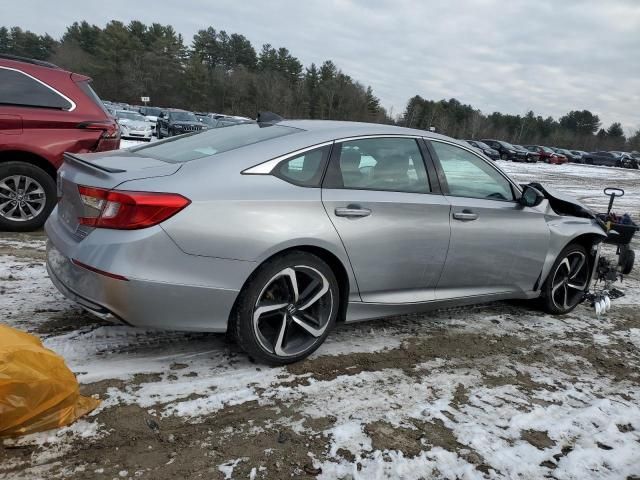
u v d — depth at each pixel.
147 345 3.30
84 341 3.26
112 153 3.46
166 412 2.64
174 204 2.70
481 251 3.94
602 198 16.92
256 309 3.00
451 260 3.79
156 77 75.44
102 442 2.37
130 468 2.24
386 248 3.41
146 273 2.66
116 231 2.69
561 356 3.84
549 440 2.73
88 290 2.73
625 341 4.27
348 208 3.22
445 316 4.41
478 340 3.96
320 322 3.29
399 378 3.23
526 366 3.60
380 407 2.88
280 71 87.81
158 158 3.22
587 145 104.00
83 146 5.72
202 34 87.69
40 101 5.57
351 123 3.67
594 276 5.11
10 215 5.54
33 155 5.50
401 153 3.63
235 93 77.38
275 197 2.98
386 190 3.47
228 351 3.33
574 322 4.61
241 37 88.12
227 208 2.82
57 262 2.99
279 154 3.13
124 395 2.73
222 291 2.86
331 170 3.27
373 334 3.87
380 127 3.64
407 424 2.75
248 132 3.53
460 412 2.91
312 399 2.89
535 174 26.91
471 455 2.54
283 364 3.22
